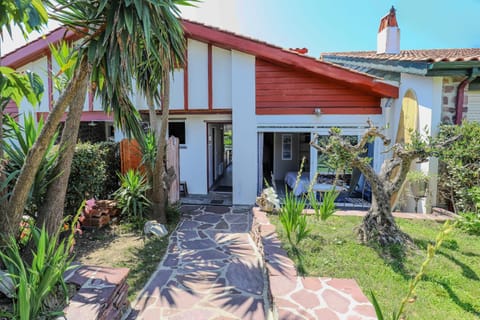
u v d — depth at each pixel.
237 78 8.62
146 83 6.36
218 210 8.27
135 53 3.38
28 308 2.43
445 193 6.55
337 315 2.94
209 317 3.53
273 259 4.17
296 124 8.64
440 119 6.49
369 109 8.44
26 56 9.09
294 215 4.85
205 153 10.09
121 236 6.02
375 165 8.52
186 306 3.74
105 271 3.58
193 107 9.13
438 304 3.26
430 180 6.62
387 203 4.72
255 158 8.77
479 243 4.76
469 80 6.26
